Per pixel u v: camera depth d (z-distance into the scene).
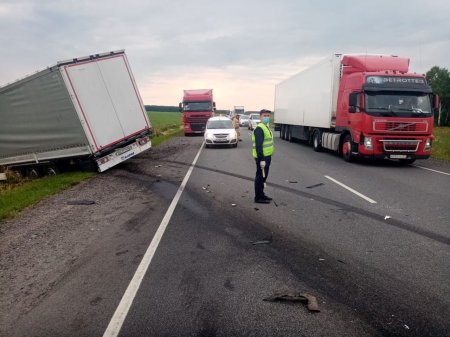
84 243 5.70
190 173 12.03
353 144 13.82
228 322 3.37
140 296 3.88
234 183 10.13
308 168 12.70
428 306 3.58
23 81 12.13
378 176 11.05
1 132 12.97
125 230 6.23
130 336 3.21
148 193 9.19
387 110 12.56
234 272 4.41
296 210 7.20
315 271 4.40
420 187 9.37
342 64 14.92
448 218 6.57
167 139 28.23
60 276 4.52
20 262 5.07
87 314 3.60
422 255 4.85
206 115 31.00
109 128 12.94
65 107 11.93
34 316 3.62
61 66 11.51
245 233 5.85
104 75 12.95
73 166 14.10
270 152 7.82
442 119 82.19
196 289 4.00
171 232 5.98
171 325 3.35
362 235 5.67
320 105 16.97
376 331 3.20
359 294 3.83
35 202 8.85
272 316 3.45
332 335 3.15
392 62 13.73
